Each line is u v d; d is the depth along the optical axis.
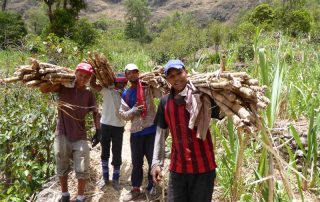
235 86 2.49
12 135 4.75
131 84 4.06
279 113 4.90
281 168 2.68
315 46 7.02
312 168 3.74
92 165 4.93
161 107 2.97
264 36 6.04
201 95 2.80
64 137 3.90
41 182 4.57
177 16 92.50
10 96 5.27
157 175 2.97
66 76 3.86
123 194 4.21
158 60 11.82
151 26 94.62
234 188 3.53
